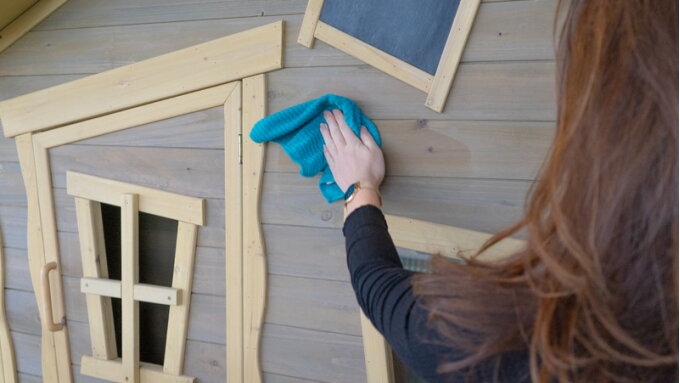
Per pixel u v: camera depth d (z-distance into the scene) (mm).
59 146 1139
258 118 974
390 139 917
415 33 876
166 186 1073
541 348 360
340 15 911
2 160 1189
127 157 1091
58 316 1203
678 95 313
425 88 880
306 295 1016
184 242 1071
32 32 1103
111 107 1068
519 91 843
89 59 1072
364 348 982
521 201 863
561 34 409
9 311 1257
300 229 997
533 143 846
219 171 1029
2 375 1288
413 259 951
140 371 1155
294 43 943
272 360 1061
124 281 1107
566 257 354
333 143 896
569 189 349
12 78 1139
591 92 342
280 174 991
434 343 446
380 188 935
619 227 331
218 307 1084
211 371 1112
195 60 998
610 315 339
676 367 351
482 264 438
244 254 1029
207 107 1008
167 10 1007
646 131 320
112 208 1233
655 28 323
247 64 966
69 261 1182
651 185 321
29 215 1179
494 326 396
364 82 918
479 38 853
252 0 956
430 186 909
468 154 883
